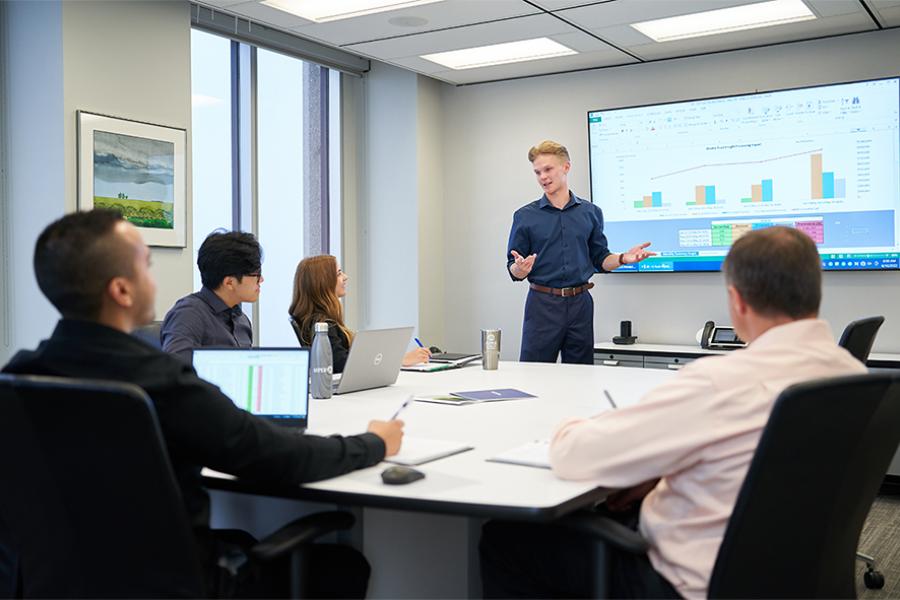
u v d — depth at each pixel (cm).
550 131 575
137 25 416
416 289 591
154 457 137
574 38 487
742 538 142
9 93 400
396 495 162
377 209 604
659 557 163
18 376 139
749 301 164
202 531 162
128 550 145
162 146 427
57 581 151
